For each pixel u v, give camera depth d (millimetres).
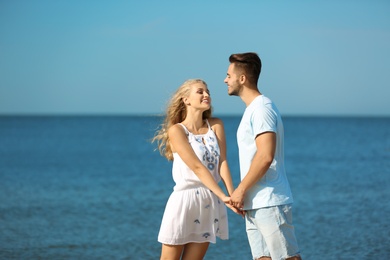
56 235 11781
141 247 10688
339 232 11688
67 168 30516
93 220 13703
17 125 135875
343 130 102562
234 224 12578
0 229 12375
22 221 13484
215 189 5246
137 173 27703
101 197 18281
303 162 34156
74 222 13398
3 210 15195
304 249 10133
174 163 5531
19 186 21391
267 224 5129
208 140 5566
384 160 34969
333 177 24734
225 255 9781
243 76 5281
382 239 10859
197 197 5402
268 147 5000
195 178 5414
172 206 5414
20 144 57125
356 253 9727
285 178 5285
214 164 5543
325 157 38219
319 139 67000
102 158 38938
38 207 15852
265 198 5105
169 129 5539
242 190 5043
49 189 20516
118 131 98812
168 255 5453
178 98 5633
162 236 5410
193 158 5352
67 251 10273
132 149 50281
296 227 12406
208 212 5441
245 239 11031
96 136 78375
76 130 103250
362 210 14727
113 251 10328
